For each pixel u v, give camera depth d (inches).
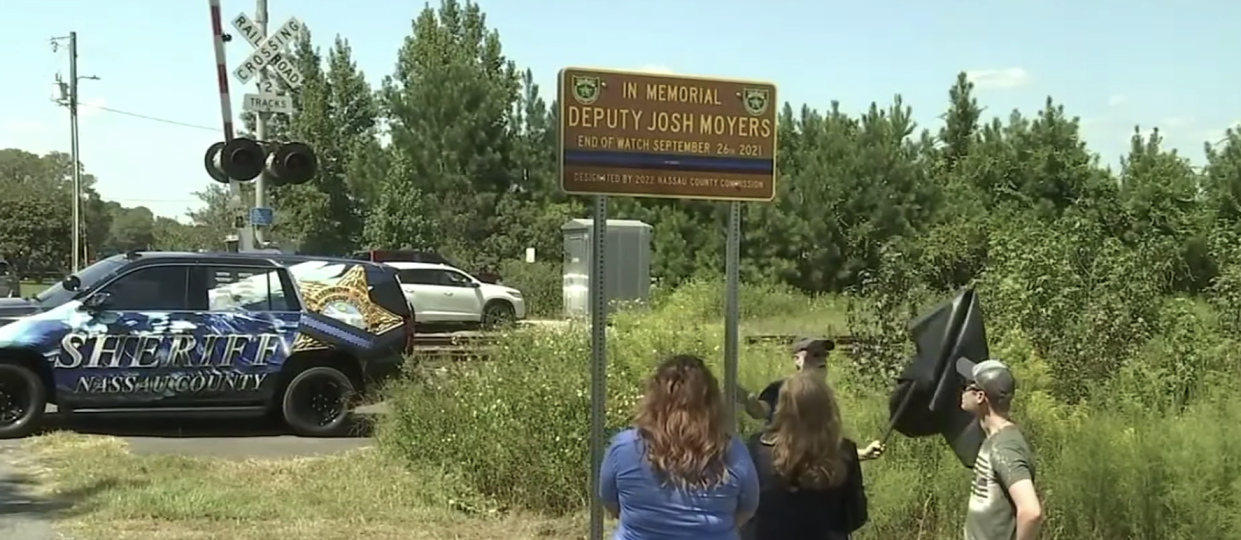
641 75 247.0
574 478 343.9
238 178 529.7
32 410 472.4
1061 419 331.3
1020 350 394.6
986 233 653.3
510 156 1647.4
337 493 359.6
